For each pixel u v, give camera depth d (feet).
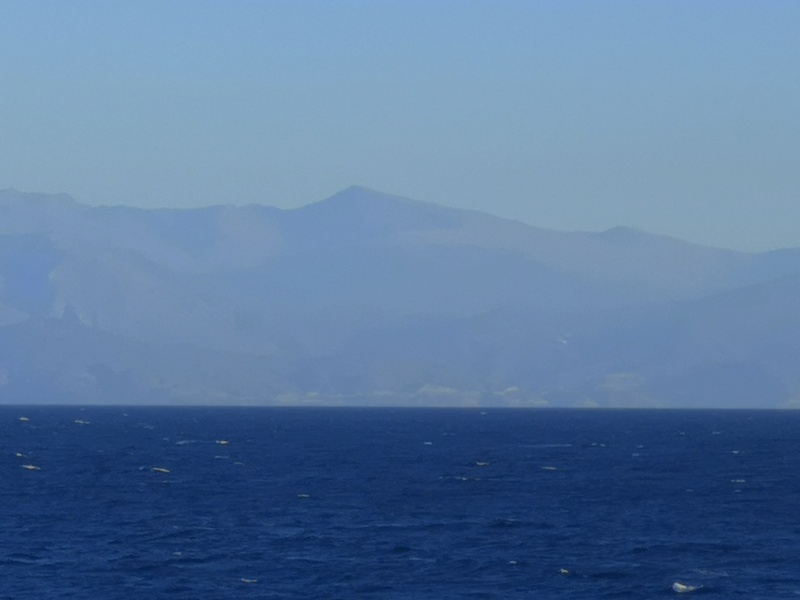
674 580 533.14
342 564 565.94
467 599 499.51
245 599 498.28
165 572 547.49
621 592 511.81
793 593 508.12
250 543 621.31
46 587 517.14
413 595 506.07
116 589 513.86
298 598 500.33
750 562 572.92
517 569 556.10
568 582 530.68
